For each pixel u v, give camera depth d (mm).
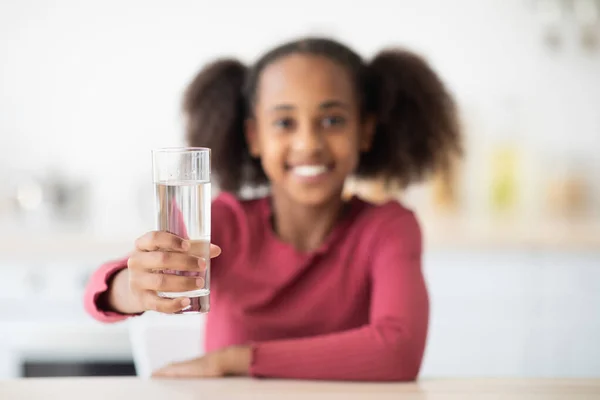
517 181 2842
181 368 1094
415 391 988
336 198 1404
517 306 2473
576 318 2473
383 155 1617
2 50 2963
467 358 2482
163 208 908
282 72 1372
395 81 1550
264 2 2953
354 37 2953
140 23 2963
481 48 2939
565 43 2924
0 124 2979
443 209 2797
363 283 1357
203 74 1604
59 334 2357
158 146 2977
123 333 2320
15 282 2471
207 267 918
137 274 927
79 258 2475
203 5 2957
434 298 2477
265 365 1071
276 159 1372
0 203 2949
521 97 2945
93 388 996
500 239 2441
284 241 1421
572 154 2947
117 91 2979
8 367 2420
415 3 2936
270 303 1379
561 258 2463
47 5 2955
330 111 1363
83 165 2980
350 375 1078
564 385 1018
